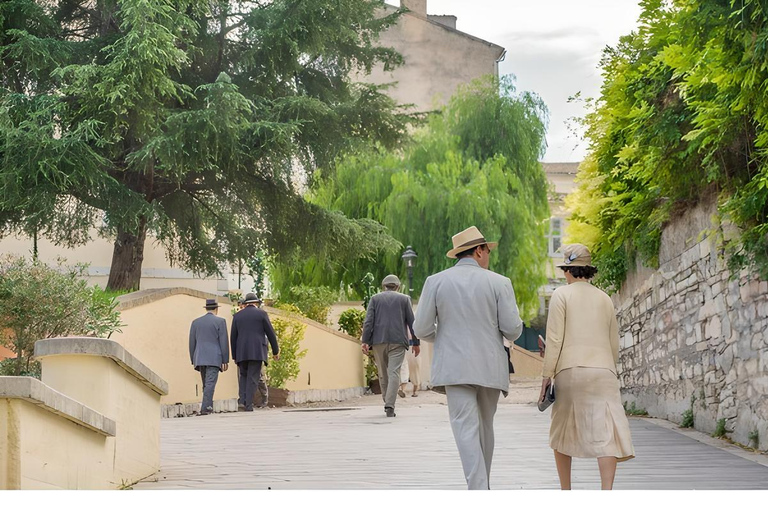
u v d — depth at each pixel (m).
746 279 8.84
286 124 21.16
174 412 15.45
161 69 19.64
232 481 6.90
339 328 25.89
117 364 6.29
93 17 23.22
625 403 14.78
